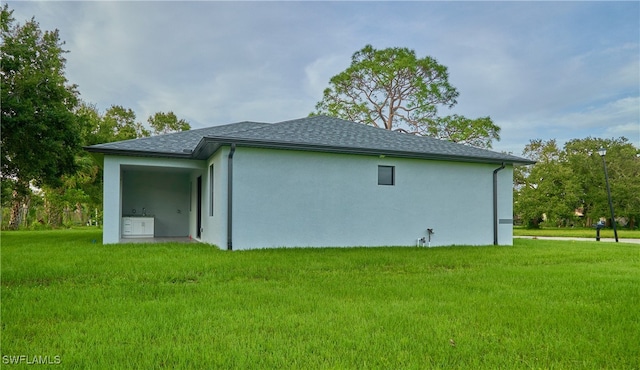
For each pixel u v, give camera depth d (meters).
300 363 2.65
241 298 4.56
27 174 16.48
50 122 14.38
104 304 4.21
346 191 10.88
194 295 4.74
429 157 11.48
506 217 12.75
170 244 10.78
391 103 27.56
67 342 3.00
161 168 12.43
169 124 37.16
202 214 12.47
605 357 2.83
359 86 27.72
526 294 4.93
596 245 12.59
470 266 7.55
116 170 10.86
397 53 26.78
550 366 2.66
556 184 34.81
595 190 34.62
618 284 5.63
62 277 5.88
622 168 34.31
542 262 8.23
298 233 10.34
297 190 10.38
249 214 9.88
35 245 10.46
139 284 5.41
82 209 35.44
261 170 10.05
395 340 3.13
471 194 12.34
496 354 2.88
